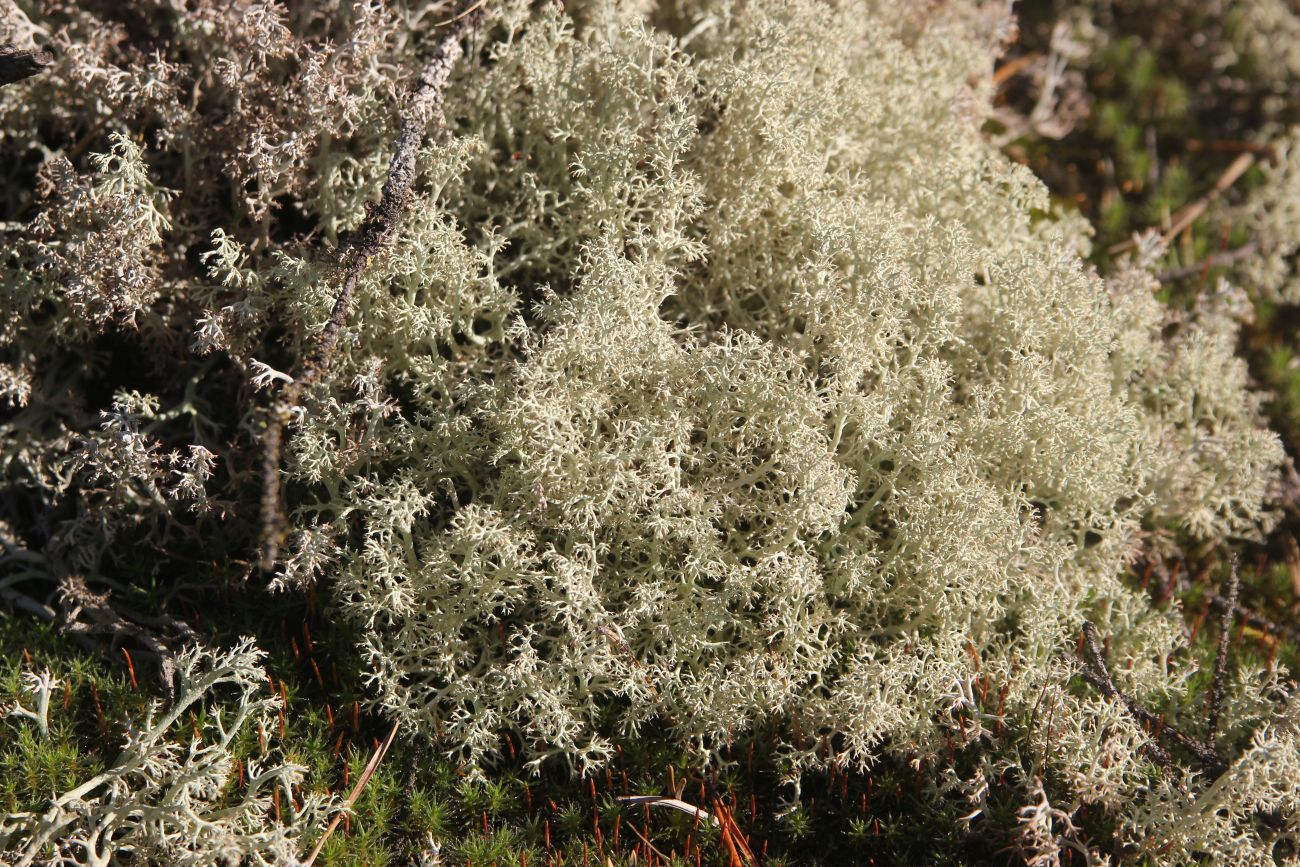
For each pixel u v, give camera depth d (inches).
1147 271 36.3
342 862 28.6
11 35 30.8
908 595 30.0
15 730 29.2
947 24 36.0
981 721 29.8
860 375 29.8
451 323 30.3
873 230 30.3
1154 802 28.9
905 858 29.1
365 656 29.1
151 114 31.3
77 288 29.6
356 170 31.0
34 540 31.7
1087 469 30.9
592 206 30.5
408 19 31.7
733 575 29.1
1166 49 42.6
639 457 29.3
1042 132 39.9
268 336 31.5
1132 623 31.8
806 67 32.1
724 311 31.7
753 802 29.3
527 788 29.3
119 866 28.1
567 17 31.4
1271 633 33.3
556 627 29.8
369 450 29.5
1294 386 36.2
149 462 29.9
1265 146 40.3
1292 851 29.7
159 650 29.9
